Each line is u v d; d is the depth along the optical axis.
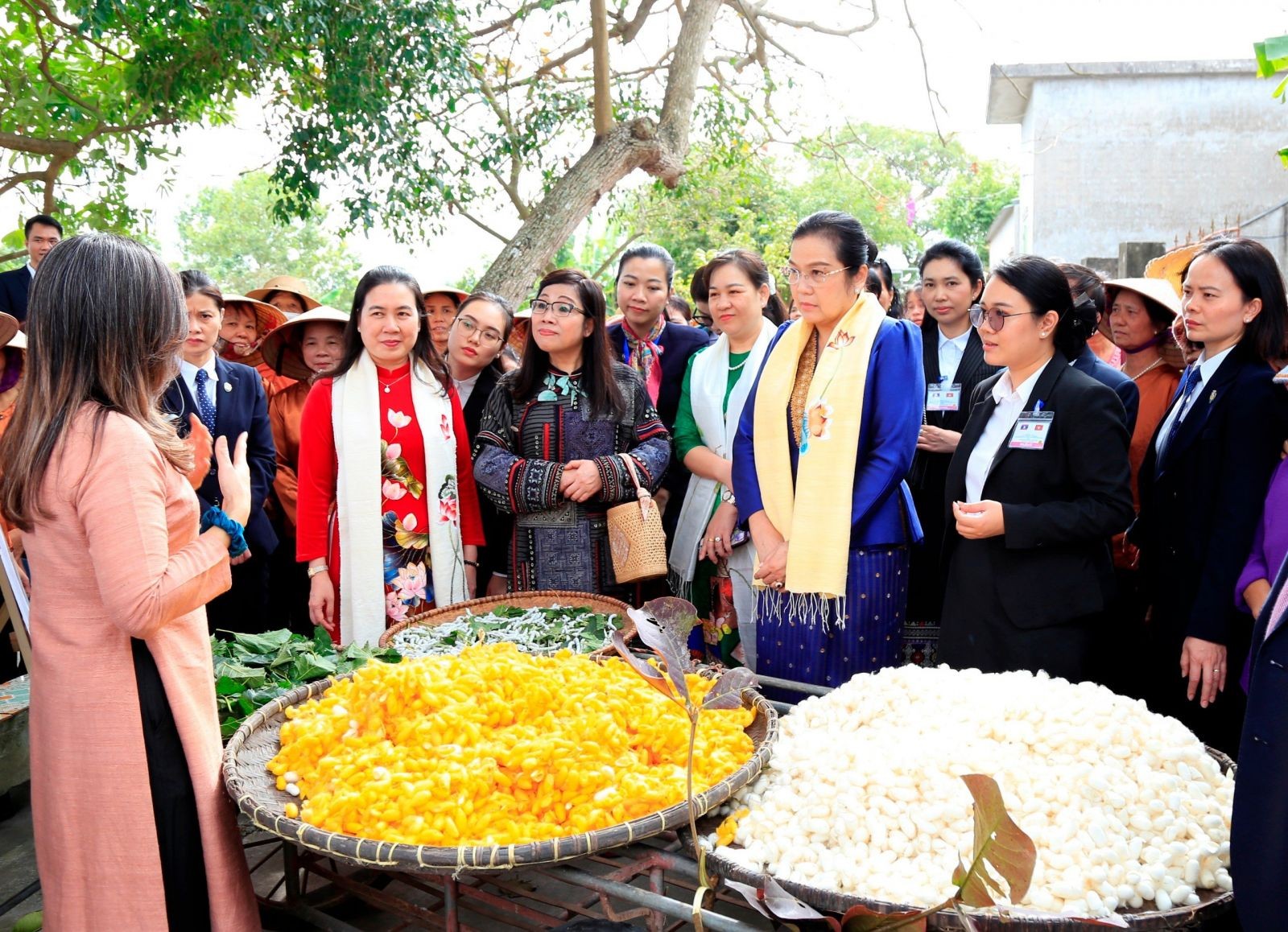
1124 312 3.86
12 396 3.66
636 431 3.64
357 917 2.68
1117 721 2.12
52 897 1.97
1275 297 2.73
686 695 1.64
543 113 8.12
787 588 2.98
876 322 3.01
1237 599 2.71
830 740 2.27
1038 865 1.79
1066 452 2.67
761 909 1.62
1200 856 1.84
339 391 3.52
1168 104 12.73
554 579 3.60
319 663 2.93
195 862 2.04
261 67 5.98
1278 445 2.68
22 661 4.04
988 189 26.17
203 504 3.92
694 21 7.97
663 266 4.22
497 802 1.94
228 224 32.16
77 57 7.15
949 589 2.86
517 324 5.64
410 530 3.54
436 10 6.37
